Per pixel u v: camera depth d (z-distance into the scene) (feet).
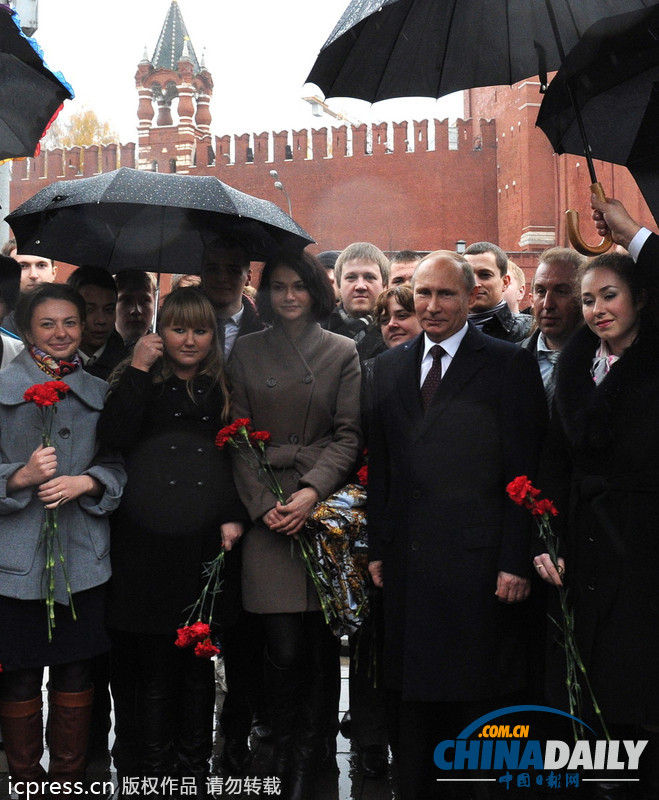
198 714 12.12
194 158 135.64
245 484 12.05
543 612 11.80
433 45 11.69
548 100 11.64
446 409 11.41
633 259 10.80
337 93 11.95
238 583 12.42
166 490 11.92
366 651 12.92
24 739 11.35
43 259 16.88
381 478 11.91
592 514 10.69
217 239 13.79
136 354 11.82
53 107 12.84
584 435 10.70
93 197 11.73
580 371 11.15
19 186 135.44
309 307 12.67
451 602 11.04
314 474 11.88
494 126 121.08
